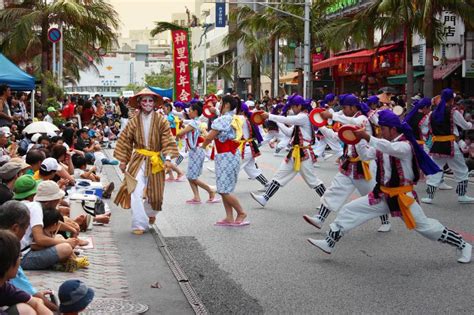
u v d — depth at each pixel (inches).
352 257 353.1
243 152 552.7
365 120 398.9
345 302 277.7
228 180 433.4
